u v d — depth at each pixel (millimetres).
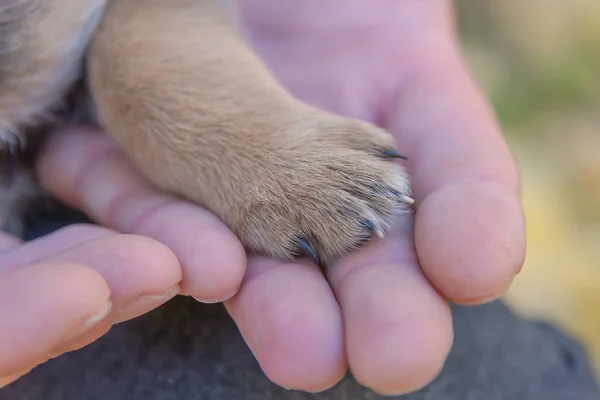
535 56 572
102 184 240
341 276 209
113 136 239
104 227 227
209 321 242
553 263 456
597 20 572
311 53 282
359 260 209
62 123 260
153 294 195
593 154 520
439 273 204
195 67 234
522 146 523
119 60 235
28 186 266
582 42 574
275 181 218
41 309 181
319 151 221
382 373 194
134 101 231
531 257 455
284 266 211
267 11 293
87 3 240
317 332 200
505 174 218
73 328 183
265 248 214
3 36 229
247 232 216
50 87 246
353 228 211
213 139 225
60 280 184
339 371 201
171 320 241
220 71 235
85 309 184
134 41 237
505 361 260
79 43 243
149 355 238
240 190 219
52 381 236
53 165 253
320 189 215
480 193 209
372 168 217
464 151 223
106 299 187
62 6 234
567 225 483
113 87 234
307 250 212
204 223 215
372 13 289
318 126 226
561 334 284
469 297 204
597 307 432
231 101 230
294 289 205
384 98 261
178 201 228
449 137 229
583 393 263
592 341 414
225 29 250
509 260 203
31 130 256
